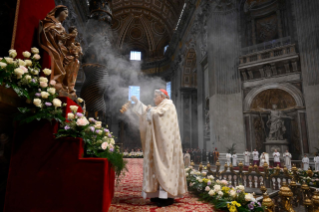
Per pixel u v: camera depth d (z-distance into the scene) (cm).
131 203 317
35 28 352
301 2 1384
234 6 1697
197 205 320
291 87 1373
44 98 266
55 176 239
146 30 3472
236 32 1648
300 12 1384
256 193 766
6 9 289
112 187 336
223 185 377
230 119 1533
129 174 655
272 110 1482
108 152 292
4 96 246
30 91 272
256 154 1376
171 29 3231
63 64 352
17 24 296
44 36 320
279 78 1430
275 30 1622
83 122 261
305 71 1323
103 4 755
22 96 267
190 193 405
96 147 290
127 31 3494
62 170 240
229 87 1582
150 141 311
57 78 328
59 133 251
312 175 689
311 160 1237
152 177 299
